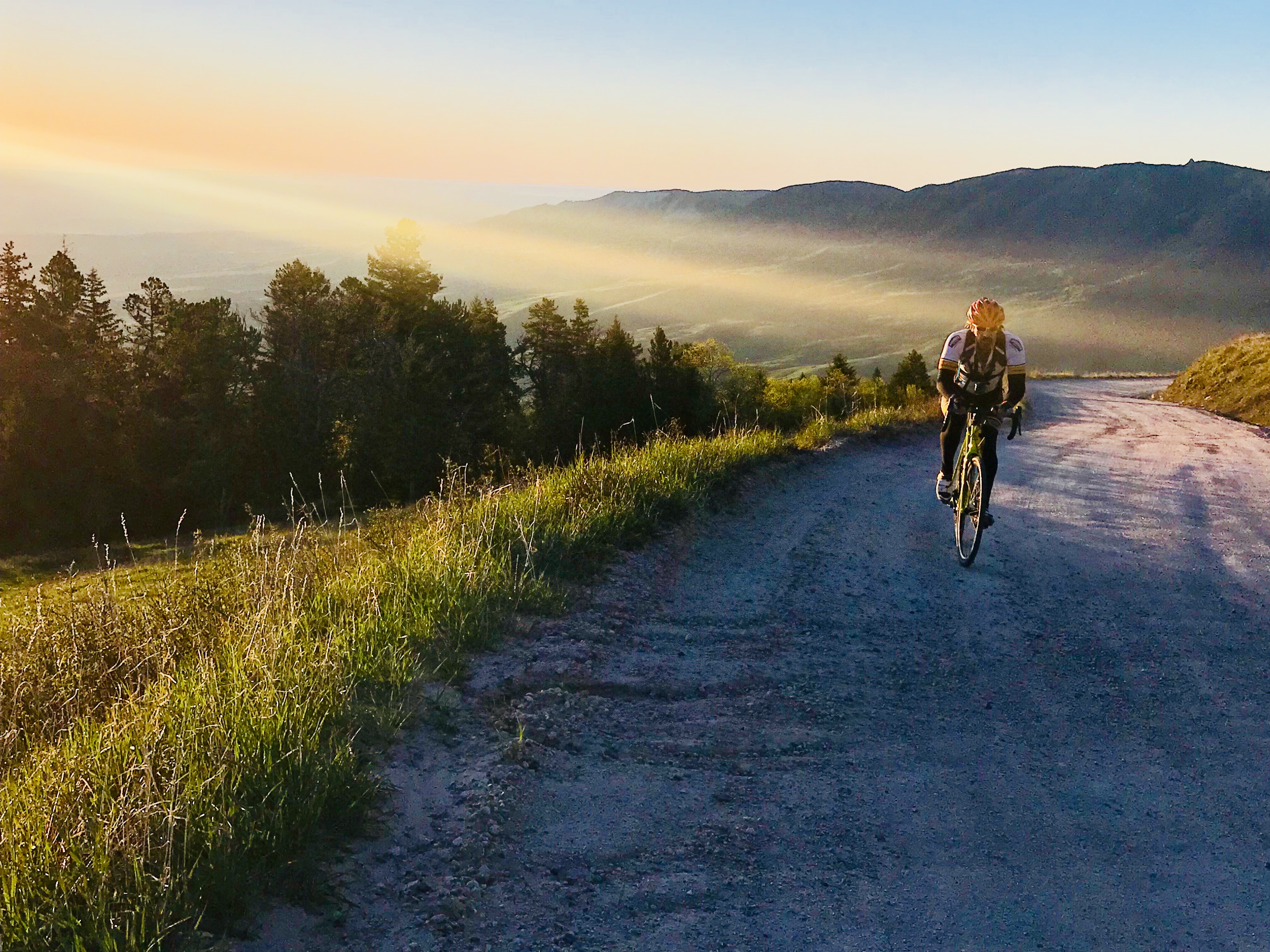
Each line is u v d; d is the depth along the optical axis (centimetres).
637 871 346
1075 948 318
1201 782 445
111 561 689
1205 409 3538
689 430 5991
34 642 513
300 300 6938
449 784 383
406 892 312
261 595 542
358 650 458
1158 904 346
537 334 8125
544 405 7169
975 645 639
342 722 399
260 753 345
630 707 489
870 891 346
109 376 6366
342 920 295
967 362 780
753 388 8294
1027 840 390
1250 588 774
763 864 358
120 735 362
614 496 844
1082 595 754
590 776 411
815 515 1021
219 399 5881
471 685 477
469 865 330
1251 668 596
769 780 427
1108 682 574
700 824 382
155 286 7412
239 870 292
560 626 578
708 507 952
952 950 314
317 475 5588
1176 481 1356
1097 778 449
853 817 400
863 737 482
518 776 392
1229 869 370
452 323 7500
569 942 301
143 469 5450
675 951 302
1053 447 1858
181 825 300
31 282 6519
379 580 580
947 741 485
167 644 498
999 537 951
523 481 963
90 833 296
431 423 5656
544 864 343
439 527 710
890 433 1939
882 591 753
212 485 5328
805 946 310
